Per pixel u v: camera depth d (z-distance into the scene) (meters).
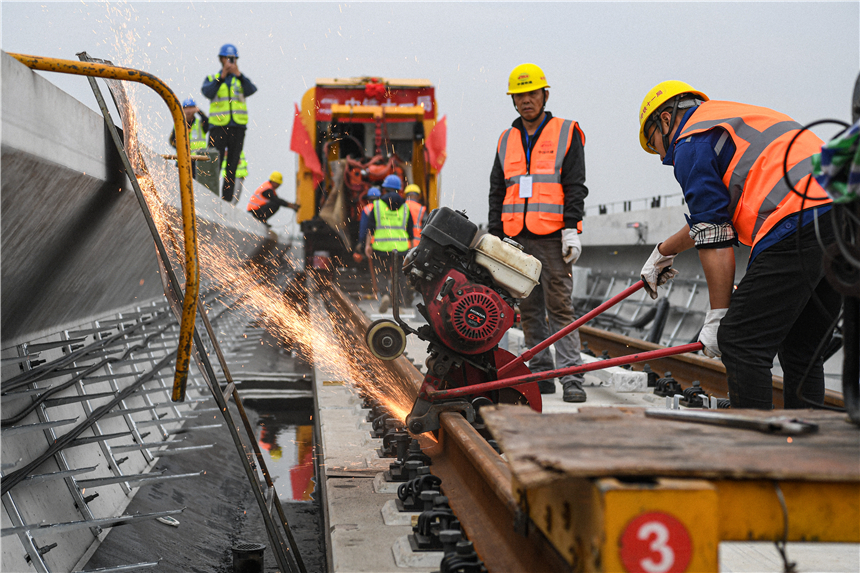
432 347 3.21
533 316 4.85
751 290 2.53
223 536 3.42
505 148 4.65
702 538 1.10
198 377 5.80
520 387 3.29
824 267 1.65
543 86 4.41
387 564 1.98
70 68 2.18
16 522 2.29
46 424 2.54
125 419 3.85
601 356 6.45
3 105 1.91
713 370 4.88
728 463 1.15
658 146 3.06
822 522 1.20
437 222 3.07
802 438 1.34
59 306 3.59
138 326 4.59
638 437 1.33
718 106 2.75
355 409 4.17
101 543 2.80
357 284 13.07
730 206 2.68
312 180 13.19
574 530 1.28
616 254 13.55
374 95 12.92
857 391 1.55
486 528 2.18
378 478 2.77
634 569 1.09
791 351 2.80
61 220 2.76
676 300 10.43
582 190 4.46
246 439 5.28
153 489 3.60
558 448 1.23
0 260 2.43
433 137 13.12
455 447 2.89
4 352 3.03
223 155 10.04
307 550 3.32
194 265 2.32
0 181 2.03
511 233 4.55
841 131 1.53
